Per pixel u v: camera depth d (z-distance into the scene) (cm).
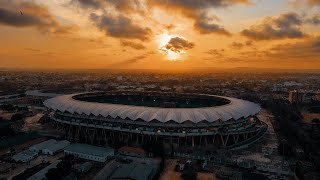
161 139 17025
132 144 16975
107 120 17838
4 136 18200
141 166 12938
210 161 14438
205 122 16988
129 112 17562
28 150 15438
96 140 17700
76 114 18775
